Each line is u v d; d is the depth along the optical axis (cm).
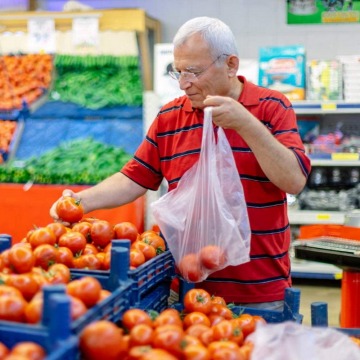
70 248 183
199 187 201
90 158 547
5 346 120
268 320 192
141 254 183
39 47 610
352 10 635
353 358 142
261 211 215
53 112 593
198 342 144
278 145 196
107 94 592
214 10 658
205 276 201
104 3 671
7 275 151
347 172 590
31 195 475
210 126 196
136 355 131
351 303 344
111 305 145
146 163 240
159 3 666
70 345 116
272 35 650
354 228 315
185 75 208
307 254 295
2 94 605
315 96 570
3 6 679
